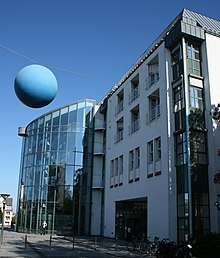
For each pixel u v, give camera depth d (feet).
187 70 74.69
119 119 111.14
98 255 58.18
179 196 71.92
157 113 83.46
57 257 53.36
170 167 73.87
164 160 76.18
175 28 77.71
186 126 71.00
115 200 105.60
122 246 75.72
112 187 109.91
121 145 105.81
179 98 75.87
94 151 128.47
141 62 96.48
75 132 129.90
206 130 72.84
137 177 91.76
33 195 130.21
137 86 103.60
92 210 122.72
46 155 131.34
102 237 109.60
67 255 56.59
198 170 70.03
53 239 95.96
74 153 127.85
